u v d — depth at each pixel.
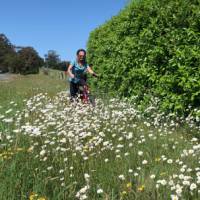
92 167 3.38
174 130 4.66
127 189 2.92
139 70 5.96
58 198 2.79
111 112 5.54
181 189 2.75
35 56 47.50
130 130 4.55
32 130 3.99
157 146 3.96
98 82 8.95
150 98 5.71
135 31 6.36
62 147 3.85
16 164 3.23
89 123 4.58
